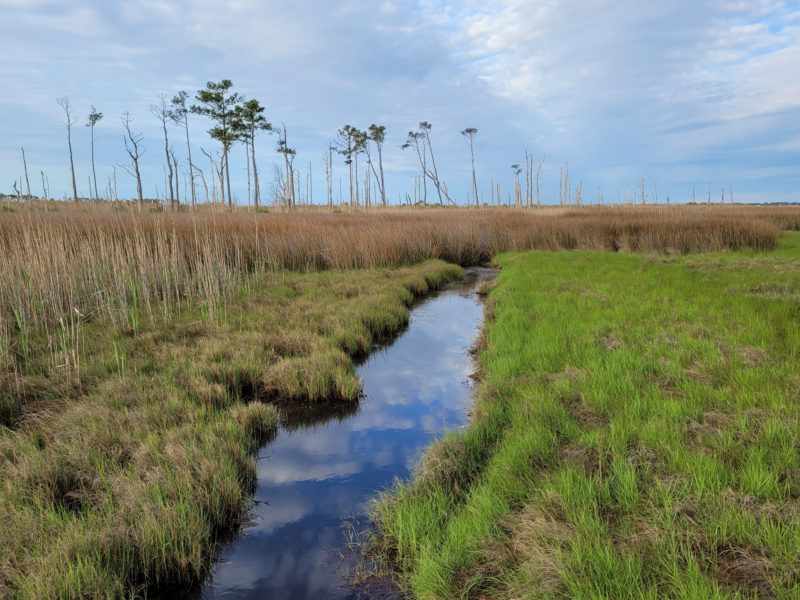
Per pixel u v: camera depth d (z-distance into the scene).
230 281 9.95
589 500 3.07
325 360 6.21
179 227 13.69
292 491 3.99
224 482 3.65
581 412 4.43
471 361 7.16
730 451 3.46
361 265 14.36
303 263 14.16
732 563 2.49
